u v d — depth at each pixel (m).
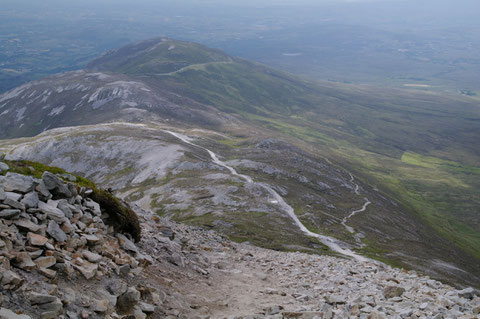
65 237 13.01
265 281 22.14
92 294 11.45
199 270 20.27
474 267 154.75
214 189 154.75
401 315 15.07
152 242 20.77
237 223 118.69
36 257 11.05
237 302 16.64
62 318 9.59
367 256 106.25
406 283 23.17
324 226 136.62
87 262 12.67
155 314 12.85
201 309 14.62
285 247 97.75
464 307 16.77
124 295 12.34
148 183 183.12
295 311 15.40
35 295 9.45
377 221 166.25
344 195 198.75
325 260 34.59
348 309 15.65
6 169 15.14
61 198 14.83
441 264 125.38
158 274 16.84
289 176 199.00
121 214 17.86
